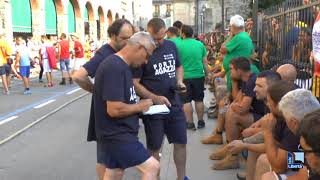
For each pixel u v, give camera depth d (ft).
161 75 16.38
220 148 22.31
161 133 16.47
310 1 17.76
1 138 26.81
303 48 17.67
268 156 11.78
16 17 88.79
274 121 12.00
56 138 26.91
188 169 19.86
